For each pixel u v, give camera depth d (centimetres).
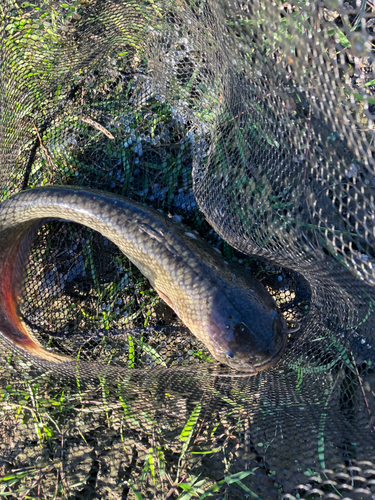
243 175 38
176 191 45
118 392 39
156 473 35
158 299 44
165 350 44
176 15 39
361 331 34
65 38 42
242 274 40
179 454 36
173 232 39
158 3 39
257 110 35
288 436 33
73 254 46
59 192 38
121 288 45
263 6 28
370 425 32
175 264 37
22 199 38
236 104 37
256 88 34
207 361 42
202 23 36
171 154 44
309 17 26
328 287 36
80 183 45
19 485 37
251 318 37
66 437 39
